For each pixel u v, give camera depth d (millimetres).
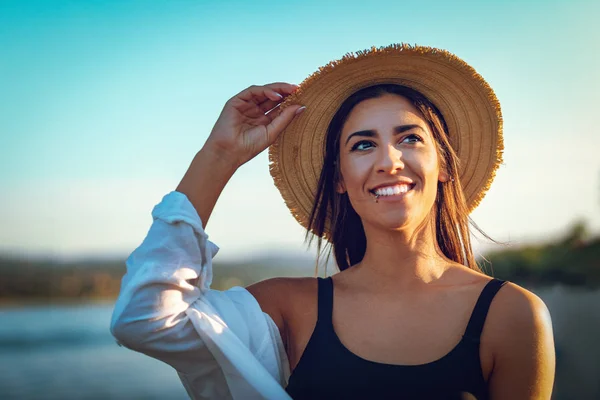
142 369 17562
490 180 2623
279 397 2154
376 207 2301
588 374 9086
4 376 16453
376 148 2342
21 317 29766
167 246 2172
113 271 34875
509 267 13000
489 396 2115
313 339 2289
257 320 2338
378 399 2096
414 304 2266
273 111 2666
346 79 2584
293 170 2738
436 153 2385
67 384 15562
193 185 2395
